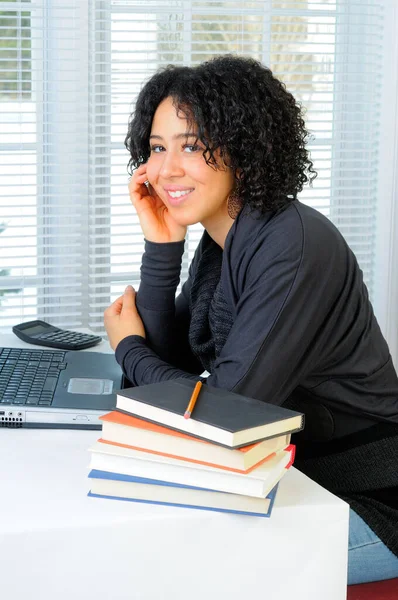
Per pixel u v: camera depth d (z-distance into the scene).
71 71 2.48
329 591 1.16
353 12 2.73
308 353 1.45
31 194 2.52
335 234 1.51
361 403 1.52
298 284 1.41
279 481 1.20
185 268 2.68
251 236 1.49
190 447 1.08
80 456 1.29
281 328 1.39
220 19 2.64
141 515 1.08
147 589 1.09
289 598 1.14
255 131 1.50
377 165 2.79
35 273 2.58
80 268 2.60
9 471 1.22
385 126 2.76
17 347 1.87
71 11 2.47
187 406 1.10
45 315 2.57
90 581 1.07
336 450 1.54
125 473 1.11
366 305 1.57
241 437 1.04
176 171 1.52
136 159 1.70
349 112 2.74
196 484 1.08
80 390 1.50
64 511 1.09
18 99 2.49
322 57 2.76
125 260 2.66
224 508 1.09
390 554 1.43
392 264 2.81
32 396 1.45
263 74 1.55
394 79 2.73
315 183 2.82
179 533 1.09
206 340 1.66
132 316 1.69
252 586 1.12
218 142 1.49
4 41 2.46
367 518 1.43
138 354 1.57
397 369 2.86
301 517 1.13
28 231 2.56
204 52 2.59
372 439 1.53
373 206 2.82
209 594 1.11
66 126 2.52
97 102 2.55
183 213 1.55
